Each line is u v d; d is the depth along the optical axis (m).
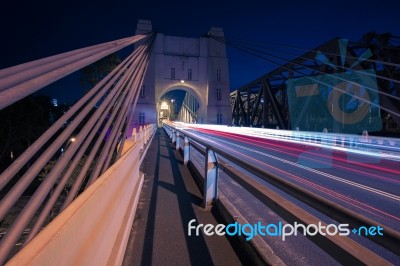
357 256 1.42
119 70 8.74
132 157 4.94
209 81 68.25
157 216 4.45
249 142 24.14
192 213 4.61
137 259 3.09
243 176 3.66
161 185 6.50
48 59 3.53
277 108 41.34
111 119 6.27
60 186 3.05
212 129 54.72
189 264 3.01
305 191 1.98
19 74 2.46
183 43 69.31
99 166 4.09
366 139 19.23
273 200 2.57
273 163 11.66
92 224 2.08
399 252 1.18
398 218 4.98
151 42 29.09
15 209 19.77
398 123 22.03
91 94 4.86
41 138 2.51
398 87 23.42
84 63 4.75
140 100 63.41
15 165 1.93
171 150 14.21
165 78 67.44
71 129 3.35
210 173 4.82
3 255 1.54
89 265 1.98
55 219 1.56
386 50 24.64
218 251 3.31
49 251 1.28
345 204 5.84
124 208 3.79
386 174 9.53
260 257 2.85
